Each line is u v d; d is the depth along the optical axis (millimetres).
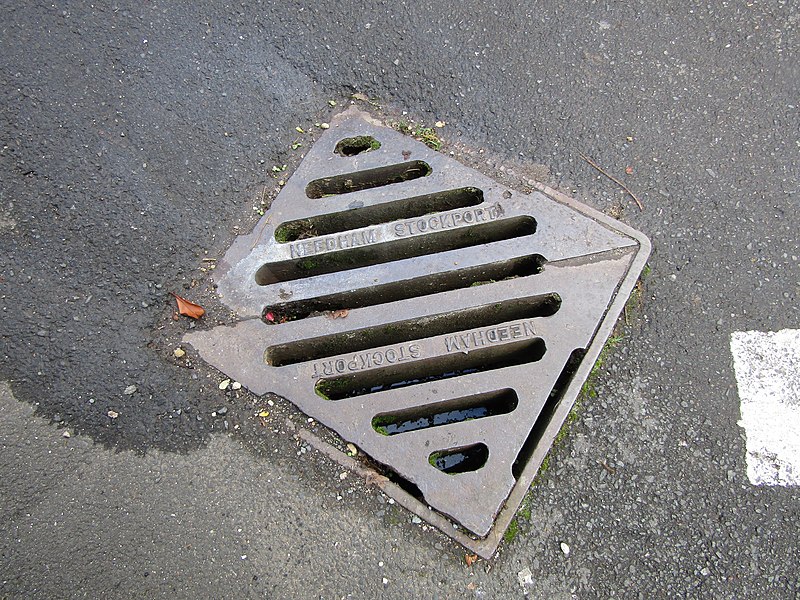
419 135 1126
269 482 978
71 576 947
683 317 1031
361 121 1138
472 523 947
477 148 1119
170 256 1067
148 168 1102
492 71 1153
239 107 1137
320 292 1052
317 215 1090
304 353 1055
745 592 926
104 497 974
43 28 1156
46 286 1051
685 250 1061
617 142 1116
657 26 1173
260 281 1080
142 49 1154
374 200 1092
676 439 980
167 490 976
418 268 1058
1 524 963
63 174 1094
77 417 1004
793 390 997
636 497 960
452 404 1013
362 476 975
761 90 1139
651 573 934
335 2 1182
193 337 1036
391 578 940
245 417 1004
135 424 1002
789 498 956
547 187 1092
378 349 1025
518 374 1003
